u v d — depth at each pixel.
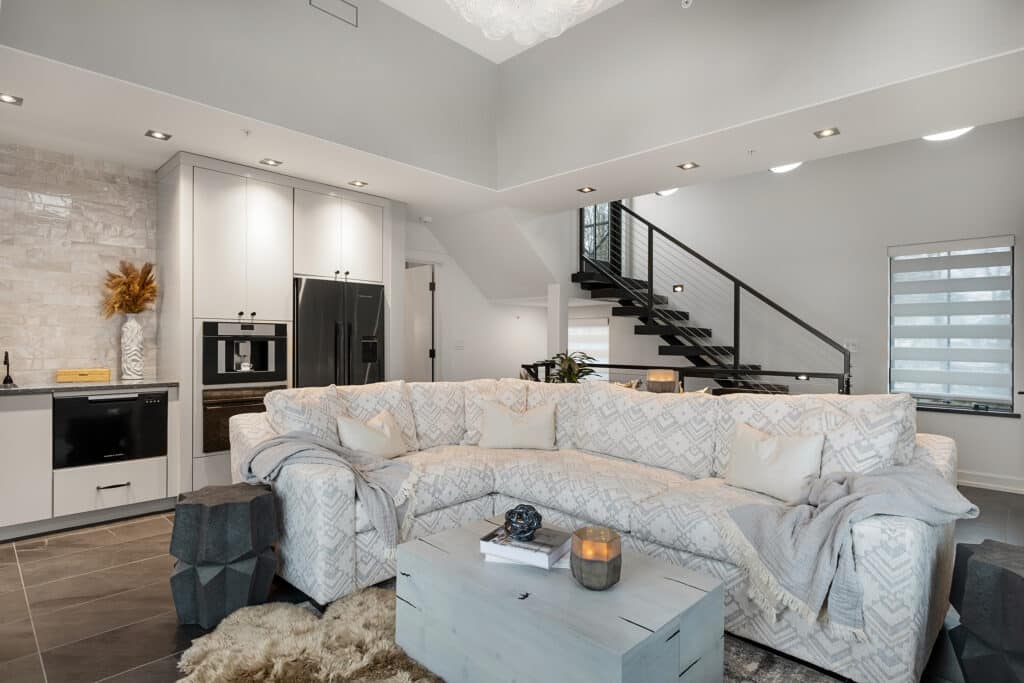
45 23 2.71
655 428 3.30
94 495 3.69
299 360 4.63
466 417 3.96
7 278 3.87
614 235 7.94
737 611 2.25
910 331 5.58
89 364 4.20
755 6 3.42
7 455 3.37
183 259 4.04
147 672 2.02
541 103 4.68
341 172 4.49
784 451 2.57
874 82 2.97
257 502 2.45
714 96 3.61
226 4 3.34
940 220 5.34
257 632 2.21
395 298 5.40
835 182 6.07
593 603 1.65
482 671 1.76
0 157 3.84
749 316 6.75
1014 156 4.95
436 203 5.57
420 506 2.85
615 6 4.15
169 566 3.02
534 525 1.96
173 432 4.03
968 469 5.01
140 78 3.01
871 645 1.90
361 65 4.02
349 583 2.55
